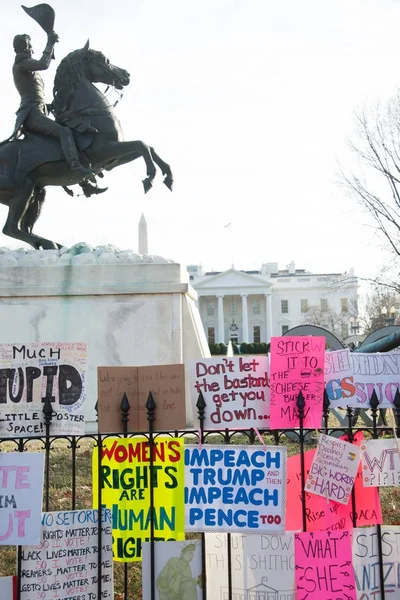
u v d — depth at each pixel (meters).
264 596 4.27
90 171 11.97
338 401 4.57
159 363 11.20
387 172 26.02
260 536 4.32
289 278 104.44
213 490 4.31
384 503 6.76
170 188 12.60
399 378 4.61
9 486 4.09
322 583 4.21
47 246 12.35
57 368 4.35
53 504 6.54
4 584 4.10
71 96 12.26
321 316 93.69
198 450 4.35
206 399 4.43
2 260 11.55
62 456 8.44
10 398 4.32
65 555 4.14
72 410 4.34
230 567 4.21
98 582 4.16
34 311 11.36
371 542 4.38
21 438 4.21
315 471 4.39
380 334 9.91
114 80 12.50
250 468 4.29
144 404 4.39
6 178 12.11
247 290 99.56
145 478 4.38
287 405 4.39
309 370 4.40
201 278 100.75
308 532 4.25
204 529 4.28
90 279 11.37
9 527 4.04
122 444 4.39
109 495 4.39
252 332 101.38
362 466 4.44
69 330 11.29
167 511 4.33
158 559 4.24
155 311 11.33
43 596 4.06
